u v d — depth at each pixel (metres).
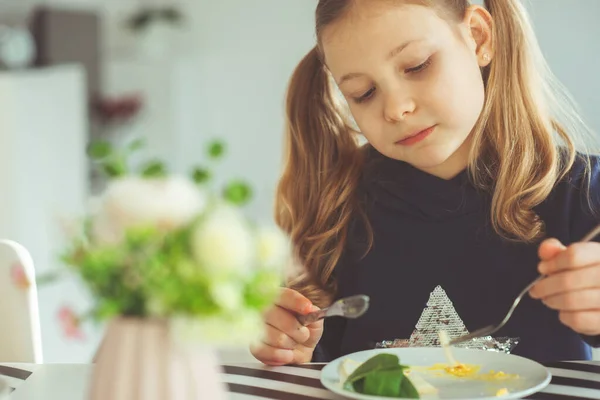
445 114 0.96
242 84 4.11
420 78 0.95
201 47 4.18
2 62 4.06
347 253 1.14
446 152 0.98
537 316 1.04
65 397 0.79
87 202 0.65
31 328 1.08
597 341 0.96
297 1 4.02
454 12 0.98
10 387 0.83
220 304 0.57
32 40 4.20
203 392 0.61
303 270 1.15
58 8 4.24
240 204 0.62
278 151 4.10
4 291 1.08
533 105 1.07
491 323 1.06
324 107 1.17
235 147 4.14
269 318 0.90
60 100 2.96
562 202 1.07
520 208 1.06
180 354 0.61
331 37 0.97
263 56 4.08
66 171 2.96
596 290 0.79
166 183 0.61
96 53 4.26
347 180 1.16
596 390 0.78
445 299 1.07
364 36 0.95
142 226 0.59
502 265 1.06
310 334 0.96
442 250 1.08
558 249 0.81
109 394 0.60
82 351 2.36
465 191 1.08
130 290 0.59
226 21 4.12
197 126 4.18
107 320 0.61
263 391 0.80
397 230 1.11
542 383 0.76
